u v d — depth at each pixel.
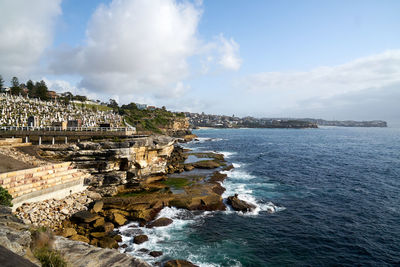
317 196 32.75
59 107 79.62
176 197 29.66
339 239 21.42
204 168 49.50
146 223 23.98
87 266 8.45
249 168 51.38
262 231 22.81
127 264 8.95
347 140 133.12
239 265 17.53
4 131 37.97
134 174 34.16
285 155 71.62
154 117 162.50
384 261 18.20
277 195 33.06
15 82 108.94
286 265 17.69
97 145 32.56
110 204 27.27
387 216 26.08
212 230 22.86
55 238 10.12
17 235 7.88
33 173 23.16
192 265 16.80
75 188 27.86
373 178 42.44
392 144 108.00
